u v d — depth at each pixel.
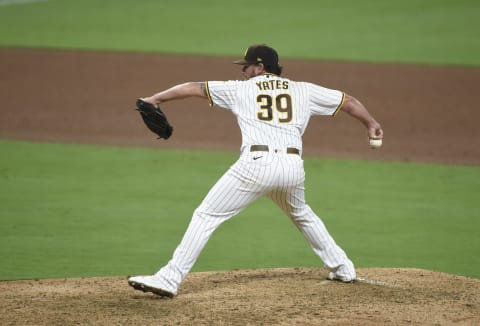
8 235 32.91
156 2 106.06
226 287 25.00
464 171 45.88
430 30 89.00
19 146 50.31
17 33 87.88
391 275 26.69
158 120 23.66
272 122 23.34
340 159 48.59
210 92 23.56
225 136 54.53
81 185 41.38
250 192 23.31
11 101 62.88
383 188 41.81
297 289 24.62
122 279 26.56
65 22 93.75
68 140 52.28
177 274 23.28
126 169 45.06
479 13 96.75
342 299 23.48
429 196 40.28
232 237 33.56
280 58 76.00
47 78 70.19
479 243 32.72
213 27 90.62
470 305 23.09
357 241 32.88
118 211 36.84
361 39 84.81
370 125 24.20
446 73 72.12
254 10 100.06
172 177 43.41
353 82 68.50
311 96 23.95
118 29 90.19
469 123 58.00
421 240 33.06
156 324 21.34
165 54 78.44
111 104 62.38
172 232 33.84
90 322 21.50
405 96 65.00
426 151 50.84
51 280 26.45
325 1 105.00
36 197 38.91
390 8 100.19
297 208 24.41
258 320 21.59
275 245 32.47
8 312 22.33
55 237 32.81
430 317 21.94
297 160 23.44
